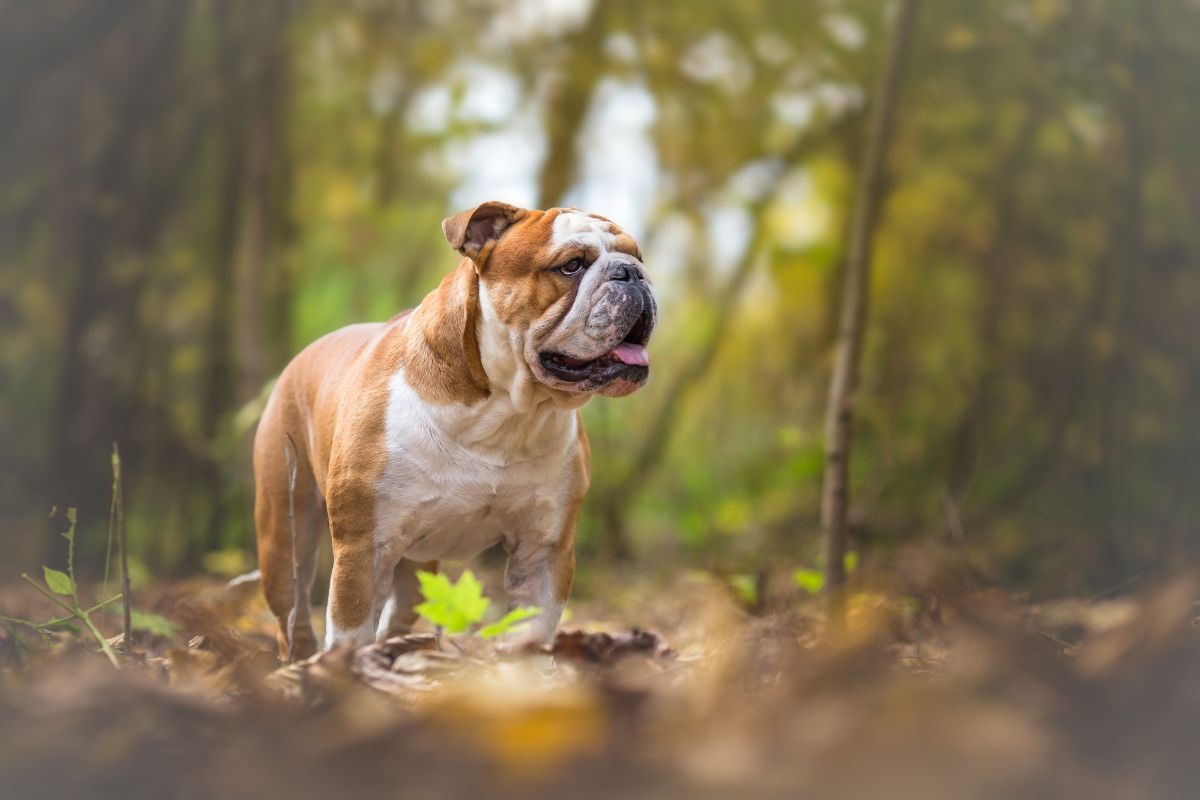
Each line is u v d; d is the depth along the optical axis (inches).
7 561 442.9
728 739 106.0
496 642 193.0
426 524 190.7
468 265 190.4
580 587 416.2
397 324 201.5
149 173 470.3
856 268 253.9
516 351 184.1
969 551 333.7
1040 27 434.3
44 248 463.5
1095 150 450.6
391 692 140.3
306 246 564.4
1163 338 420.8
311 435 211.3
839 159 525.7
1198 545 346.3
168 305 494.6
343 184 554.9
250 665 158.6
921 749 98.1
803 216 559.5
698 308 604.7
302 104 525.3
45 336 473.1
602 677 147.7
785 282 573.0
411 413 187.0
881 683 113.7
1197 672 112.3
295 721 125.0
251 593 313.7
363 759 108.0
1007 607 192.7
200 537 463.8
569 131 516.1
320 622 318.3
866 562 305.4
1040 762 97.0
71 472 458.6
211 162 490.6
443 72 522.3
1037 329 468.1
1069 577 324.2
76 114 448.8
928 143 492.1
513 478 191.5
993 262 488.4
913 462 460.4
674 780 98.9
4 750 115.0
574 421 200.2
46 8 420.8
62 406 462.0
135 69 449.4
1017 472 439.5
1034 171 471.8
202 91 471.5
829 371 542.0
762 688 143.4
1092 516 387.9
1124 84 420.8
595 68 510.9
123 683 131.1
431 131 537.0
